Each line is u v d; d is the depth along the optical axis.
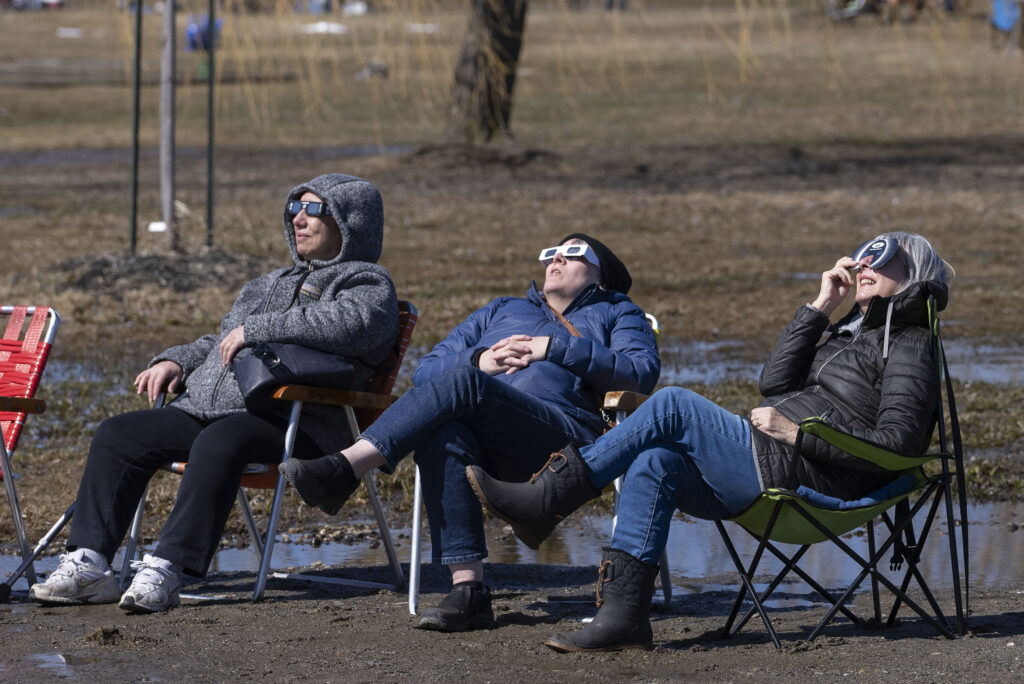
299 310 14.67
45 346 15.75
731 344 35.91
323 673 11.42
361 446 12.90
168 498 20.11
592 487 12.45
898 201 67.88
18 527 14.79
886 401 12.30
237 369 14.36
